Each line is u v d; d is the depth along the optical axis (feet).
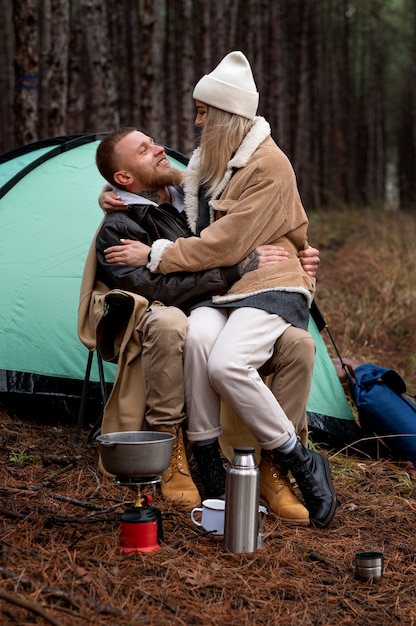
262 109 50.72
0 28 55.42
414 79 84.79
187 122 38.24
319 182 72.49
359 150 86.74
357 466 13.34
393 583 9.27
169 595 8.37
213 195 11.57
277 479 10.81
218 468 10.85
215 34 43.96
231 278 11.10
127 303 11.12
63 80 26.08
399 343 23.29
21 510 9.96
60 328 14.12
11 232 14.88
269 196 11.05
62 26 25.86
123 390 11.09
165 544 9.47
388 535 10.61
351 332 23.43
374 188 80.69
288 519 10.60
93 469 11.73
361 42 96.99
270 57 50.62
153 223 11.68
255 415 10.33
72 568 8.57
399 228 42.27
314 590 8.89
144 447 9.02
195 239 10.96
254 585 8.81
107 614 7.85
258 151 11.35
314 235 43.11
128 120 47.32
